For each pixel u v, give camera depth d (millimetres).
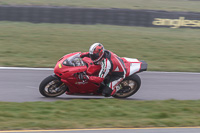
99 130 17344
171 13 65438
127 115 20547
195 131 18062
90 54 22281
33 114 19719
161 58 42688
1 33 52281
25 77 30438
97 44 22422
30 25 60000
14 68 33344
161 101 24922
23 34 52719
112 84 23938
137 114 20859
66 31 56969
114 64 23625
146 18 64938
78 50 44781
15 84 28156
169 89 29656
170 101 25031
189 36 60031
